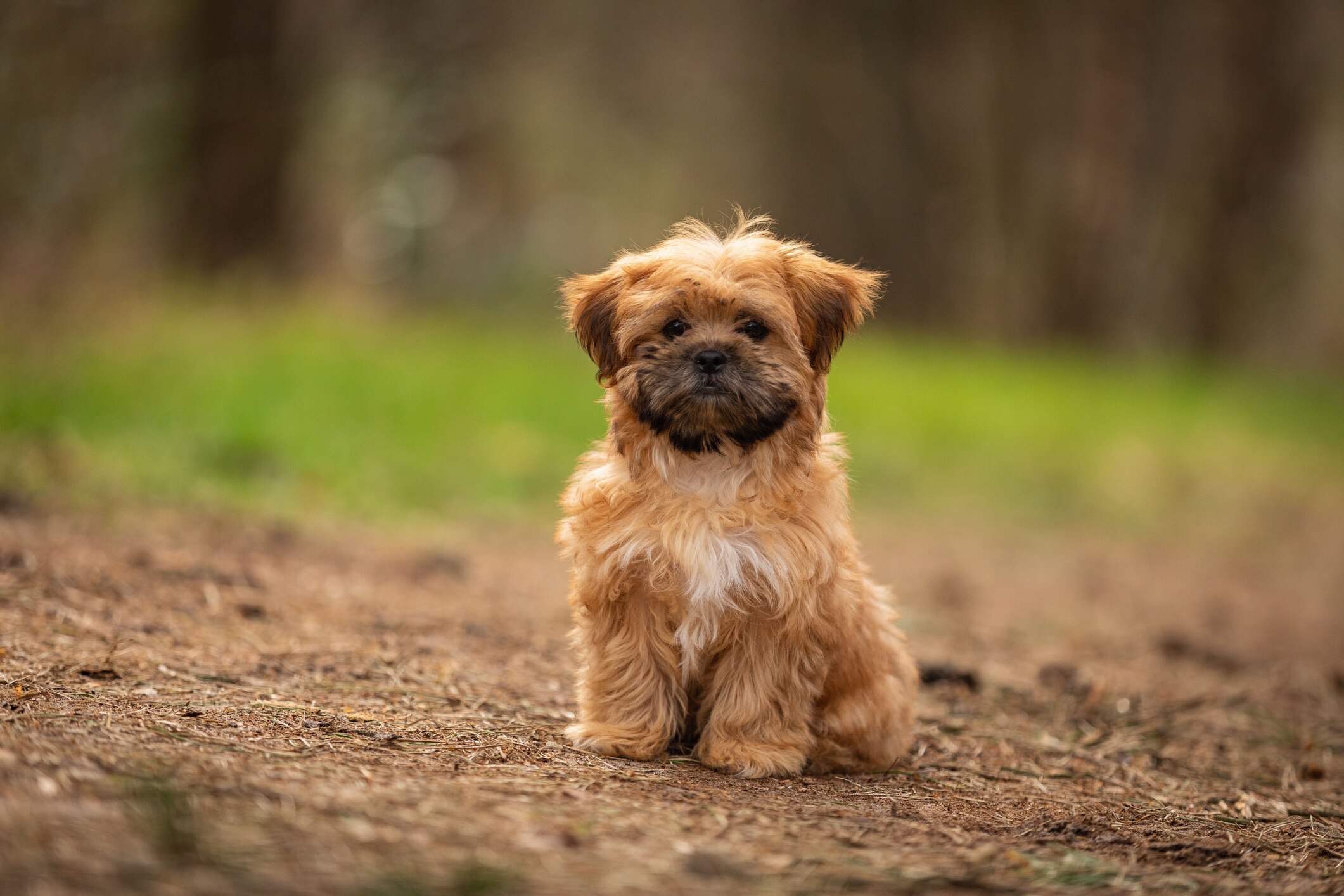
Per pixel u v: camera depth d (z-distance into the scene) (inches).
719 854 161.6
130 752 175.3
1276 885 178.5
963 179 1428.4
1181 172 1362.0
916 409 798.5
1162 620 459.2
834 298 244.8
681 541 213.6
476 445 592.4
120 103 837.8
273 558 370.3
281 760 184.4
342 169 1296.8
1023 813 213.5
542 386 706.2
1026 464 741.9
